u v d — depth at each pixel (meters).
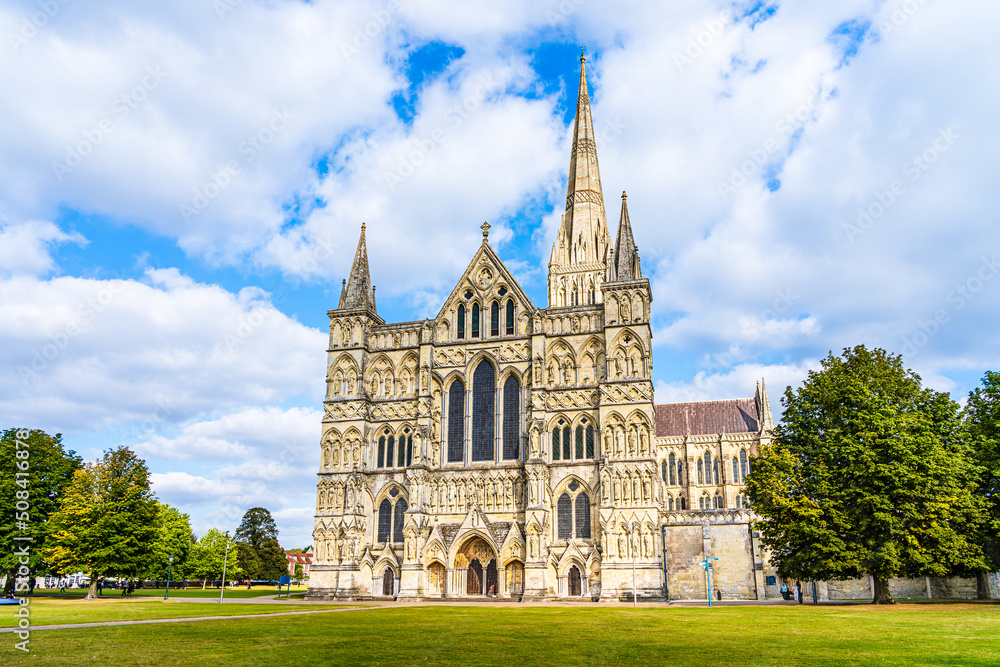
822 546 66.19
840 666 26.20
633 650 31.77
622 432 92.56
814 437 72.56
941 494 66.38
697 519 89.69
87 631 41.28
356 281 109.25
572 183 179.12
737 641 35.12
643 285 97.19
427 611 64.06
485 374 101.50
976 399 78.75
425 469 97.06
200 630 42.16
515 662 28.02
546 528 91.44
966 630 39.53
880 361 77.38
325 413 103.69
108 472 91.44
